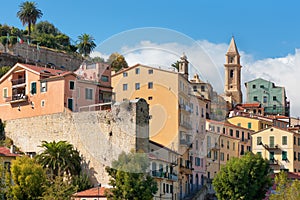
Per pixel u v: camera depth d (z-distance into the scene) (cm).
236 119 12650
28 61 13112
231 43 18388
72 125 7881
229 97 14588
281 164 11344
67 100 8206
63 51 15200
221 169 8919
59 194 6406
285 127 13262
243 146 11738
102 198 6969
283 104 16175
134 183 6581
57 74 8838
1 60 12512
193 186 9450
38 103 8650
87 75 5922
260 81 16462
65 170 7638
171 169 8156
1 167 6581
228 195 8719
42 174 6756
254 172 8744
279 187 7762
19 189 6569
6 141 8788
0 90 9288
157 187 7475
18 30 15938
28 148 8619
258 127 12506
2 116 9188
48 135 8344
